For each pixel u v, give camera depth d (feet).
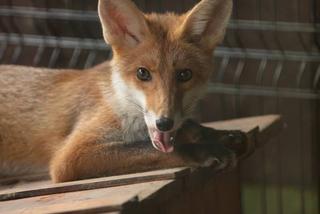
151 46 30.94
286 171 53.21
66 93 34.55
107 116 32.04
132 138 31.94
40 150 34.60
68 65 51.83
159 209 27.91
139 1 52.49
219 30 32.01
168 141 29.25
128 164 30.32
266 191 53.67
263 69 48.96
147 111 29.94
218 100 52.80
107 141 31.65
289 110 52.19
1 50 53.01
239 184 39.63
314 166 52.42
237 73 49.90
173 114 29.25
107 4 31.40
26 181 33.68
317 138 51.39
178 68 30.68
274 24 47.75
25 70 36.09
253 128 35.04
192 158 29.35
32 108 34.81
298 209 52.47
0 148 34.88
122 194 25.70
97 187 28.09
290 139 52.60
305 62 48.78
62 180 31.24
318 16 48.80
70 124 33.94
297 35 49.57
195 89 31.22
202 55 31.60
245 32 50.24
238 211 39.52
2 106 35.04
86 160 30.91
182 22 31.96
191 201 31.48
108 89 32.71
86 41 50.42
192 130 31.58
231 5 31.76
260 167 53.78
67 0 52.31
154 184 26.81
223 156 29.63
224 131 32.58
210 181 32.94
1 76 35.91
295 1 49.37
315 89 48.37
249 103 52.60
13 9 51.93
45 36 51.75
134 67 30.94
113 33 31.55
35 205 26.71
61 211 24.63
